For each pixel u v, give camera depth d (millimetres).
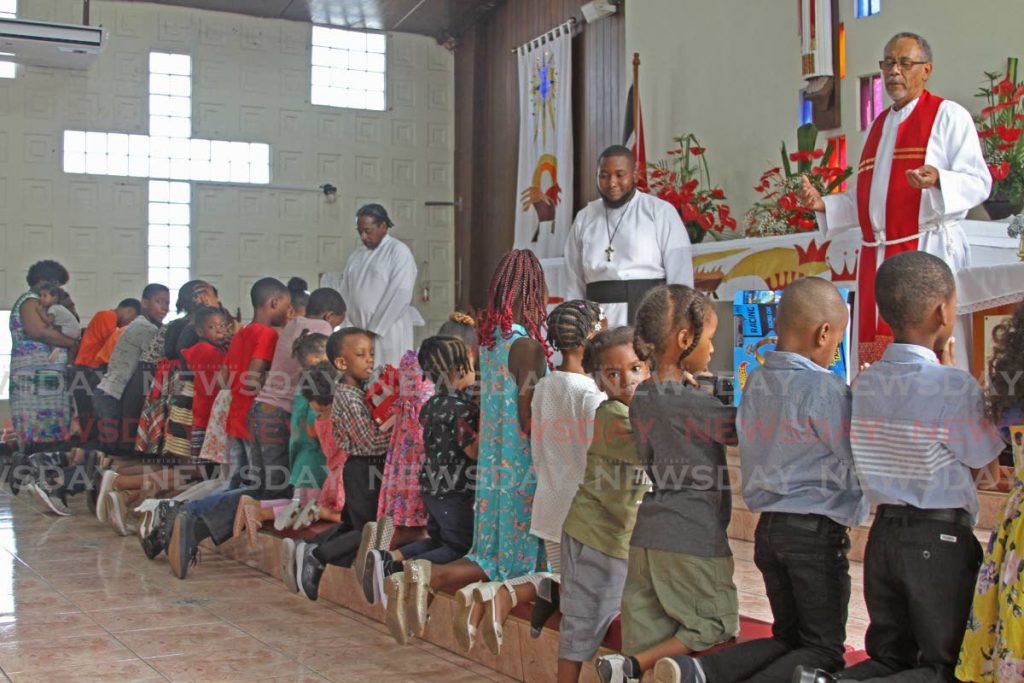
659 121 9859
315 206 14000
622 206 6309
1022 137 6148
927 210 5145
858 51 7840
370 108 14273
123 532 6945
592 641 3283
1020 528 2410
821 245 6676
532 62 12227
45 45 11641
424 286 14406
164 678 3869
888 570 2646
